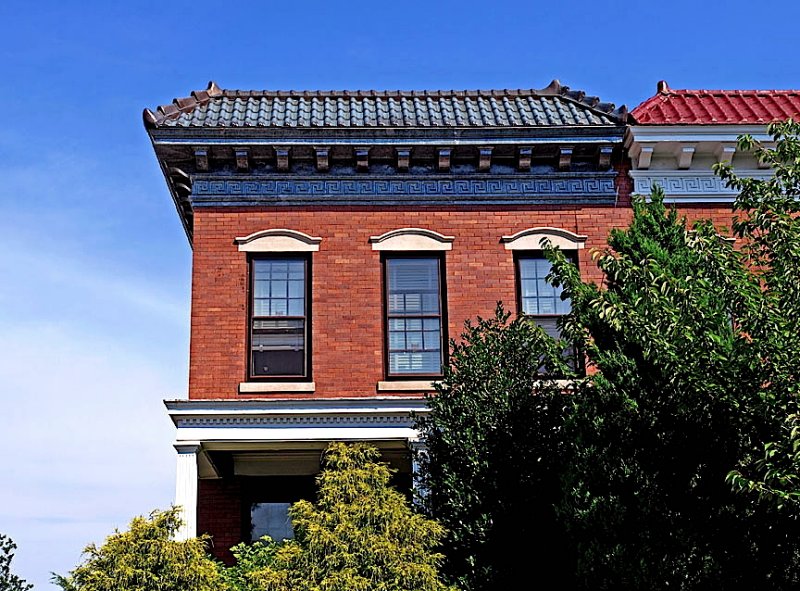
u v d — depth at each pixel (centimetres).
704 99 2030
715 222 1856
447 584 1414
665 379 1221
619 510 1248
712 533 1191
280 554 1322
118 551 1315
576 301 1371
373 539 1312
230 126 1791
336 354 1770
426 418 1633
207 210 1820
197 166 1822
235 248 1808
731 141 1841
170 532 1379
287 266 1817
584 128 1831
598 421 1311
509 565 1429
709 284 1149
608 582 1234
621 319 1170
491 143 1828
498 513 1452
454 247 1830
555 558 1423
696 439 1223
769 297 1094
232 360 1758
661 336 1123
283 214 1827
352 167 1848
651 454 1259
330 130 1802
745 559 1167
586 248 1839
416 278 1825
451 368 1603
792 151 1245
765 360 1070
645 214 1502
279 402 1705
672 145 1847
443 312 1805
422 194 1845
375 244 1822
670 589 1191
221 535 1861
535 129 1820
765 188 1224
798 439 978
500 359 1551
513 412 1499
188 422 1700
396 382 1759
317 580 1294
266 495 1898
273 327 1784
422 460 1552
